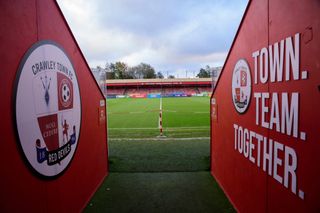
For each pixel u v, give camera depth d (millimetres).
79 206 3541
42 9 2568
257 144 2707
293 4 1911
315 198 1659
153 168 5586
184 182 4715
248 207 3016
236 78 3439
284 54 2072
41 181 2475
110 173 5301
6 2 1958
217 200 3906
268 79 2400
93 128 4383
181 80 57969
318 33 1604
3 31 1921
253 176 2836
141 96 51562
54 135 2789
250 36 2869
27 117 2242
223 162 4262
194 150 7145
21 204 2117
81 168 3672
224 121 4168
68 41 3277
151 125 12258
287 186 2049
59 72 2957
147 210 3621
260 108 2605
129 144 8141
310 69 1702
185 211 3570
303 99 1797
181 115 16234
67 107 3186
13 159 2018
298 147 1875
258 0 2613
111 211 3598
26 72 2238
